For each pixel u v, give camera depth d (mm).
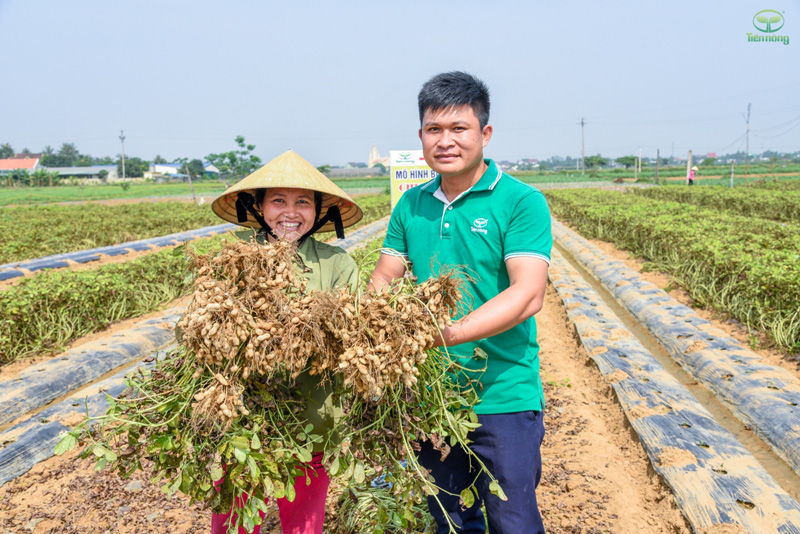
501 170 2701
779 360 6410
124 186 80375
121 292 9375
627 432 5074
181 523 3912
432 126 2555
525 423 2689
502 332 2598
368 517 3484
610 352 6770
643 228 13984
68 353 7227
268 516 3805
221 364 2115
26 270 13961
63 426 5230
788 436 4699
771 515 3533
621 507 3959
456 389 2676
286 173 2564
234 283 2135
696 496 3777
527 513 2664
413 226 2871
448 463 2891
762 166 101000
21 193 74188
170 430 2234
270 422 2350
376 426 2402
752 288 7746
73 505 4188
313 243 2773
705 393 6062
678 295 9680
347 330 2133
